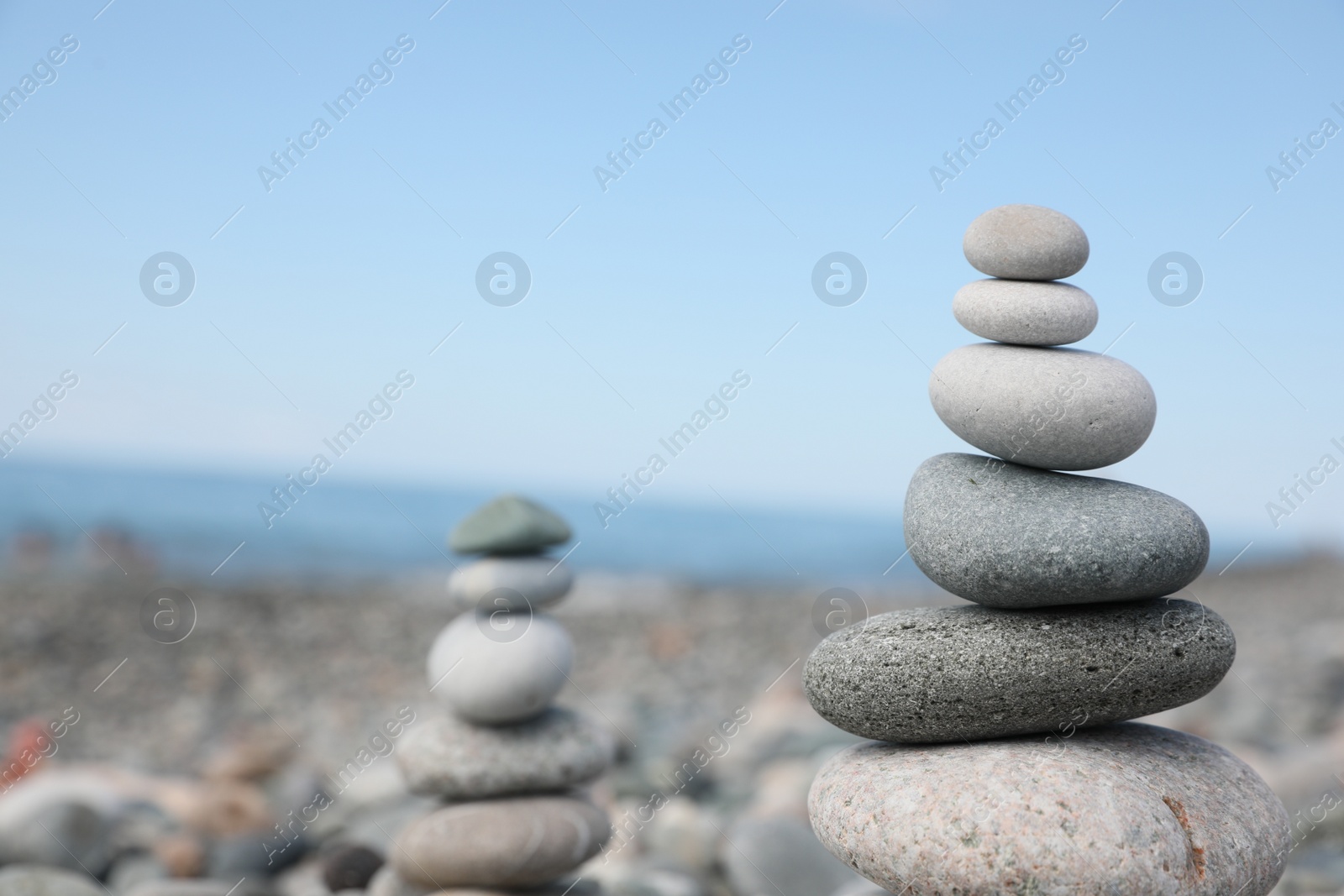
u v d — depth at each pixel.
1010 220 2.99
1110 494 2.84
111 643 12.01
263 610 14.63
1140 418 2.82
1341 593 17.45
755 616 15.65
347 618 14.54
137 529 19.19
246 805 5.44
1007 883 2.46
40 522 18.42
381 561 19.05
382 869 4.70
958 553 2.79
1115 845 2.45
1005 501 2.81
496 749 4.12
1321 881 4.25
